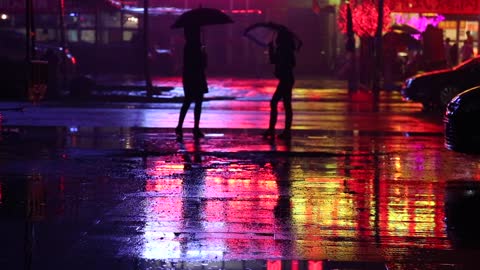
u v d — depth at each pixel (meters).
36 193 18.17
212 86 69.75
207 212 16.36
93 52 84.25
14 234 14.17
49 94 50.91
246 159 24.14
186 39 29.67
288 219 15.83
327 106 48.66
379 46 52.84
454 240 14.28
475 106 21.03
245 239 14.11
